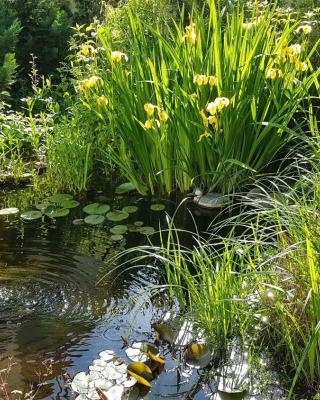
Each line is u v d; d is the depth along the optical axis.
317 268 2.93
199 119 4.83
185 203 4.96
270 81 5.04
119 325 3.36
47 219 4.67
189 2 6.85
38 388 2.84
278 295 3.09
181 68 4.88
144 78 5.12
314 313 2.87
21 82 7.13
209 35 5.23
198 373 3.00
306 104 5.91
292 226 3.18
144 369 2.94
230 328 3.26
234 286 3.28
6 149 5.92
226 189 5.00
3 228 4.52
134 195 5.12
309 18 6.10
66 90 6.96
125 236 4.41
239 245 3.46
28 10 7.64
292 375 2.96
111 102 5.09
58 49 7.67
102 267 3.97
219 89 4.70
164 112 4.63
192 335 3.27
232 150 4.87
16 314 3.43
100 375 2.91
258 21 5.17
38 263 4.00
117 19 6.78
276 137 4.96
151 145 5.05
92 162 5.47
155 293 3.61
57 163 5.27
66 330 3.30
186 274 3.46
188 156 5.00
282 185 4.59
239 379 2.96
